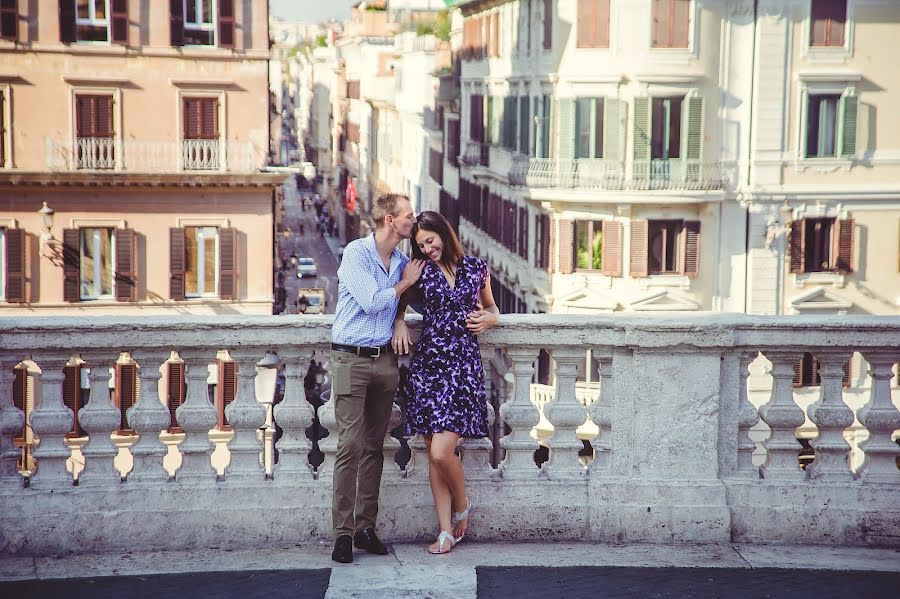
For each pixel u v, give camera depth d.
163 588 6.54
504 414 7.39
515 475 7.38
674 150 38.28
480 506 7.31
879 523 7.33
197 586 6.57
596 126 38.50
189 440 7.24
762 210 38.66
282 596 6.44
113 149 37.69
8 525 7.02
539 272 41.25
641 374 7.28
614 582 6.68
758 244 38.81
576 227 39.44
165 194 37.50
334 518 6.95
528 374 7.39
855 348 7.30
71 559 6.96
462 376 6.97
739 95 38.56
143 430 7.18
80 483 7.16
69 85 37.28
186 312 37.97
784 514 7.32
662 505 7.29
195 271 38.06
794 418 7.35
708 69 38.12
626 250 38.66
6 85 36.97
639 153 38.03
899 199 39.28
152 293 37.72
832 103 38.66
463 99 54.22
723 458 7.39
